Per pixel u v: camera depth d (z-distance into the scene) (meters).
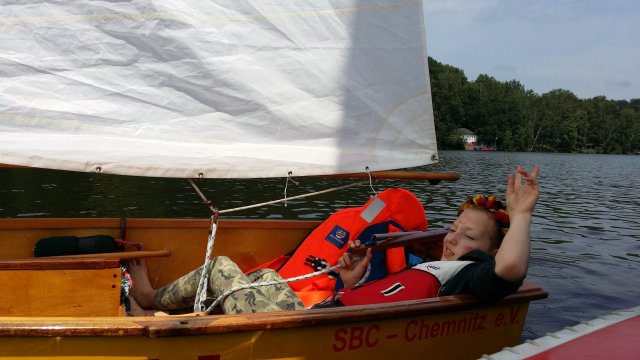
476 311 2.94
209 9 3.04
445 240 3.07
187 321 2.32
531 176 2.54
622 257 7.35
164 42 2.99
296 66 3.19
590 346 1.90
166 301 3.29
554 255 7.34
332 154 3.28
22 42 2.80
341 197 12.01
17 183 12.77
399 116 3.43
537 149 98.06
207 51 3.04
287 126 3.20
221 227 3.99
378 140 3.39
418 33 3.42
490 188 17.02
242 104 3.12
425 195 13.72
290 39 3.18
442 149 82.56
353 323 2.59
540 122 98.38
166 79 3.01
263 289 3.07
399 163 3.43
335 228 3.72
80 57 2.89
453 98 82.06
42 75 2.84
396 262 3.49
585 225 10.11
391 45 3.38
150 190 12.32
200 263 3.99
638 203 14.38
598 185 21.39
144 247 3.87
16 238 3.62
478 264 2.79
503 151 89.81
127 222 3.82
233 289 2.72
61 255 3.47
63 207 9.43
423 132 3.49
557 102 102.25
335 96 3.28
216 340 2.38
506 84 94.31
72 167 2.84
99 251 3.55
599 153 103.94
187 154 3.03
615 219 11.02
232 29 3.08
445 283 2.88
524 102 99.62
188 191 12.56
